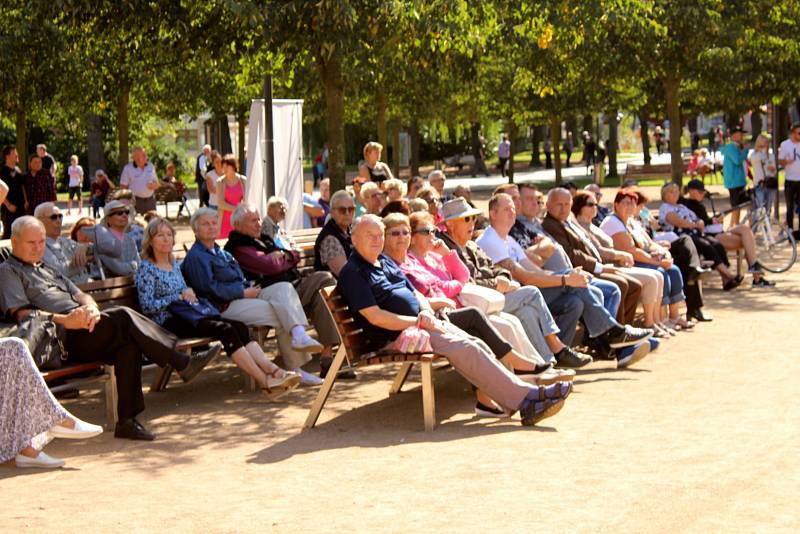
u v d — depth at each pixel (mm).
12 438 7051
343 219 10719
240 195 17094
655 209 29016
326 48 13180
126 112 26250
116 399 8172
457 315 8547
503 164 55594
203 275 9500
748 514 5672
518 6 15672
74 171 35062
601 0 15867
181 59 14766
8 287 8086
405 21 13516
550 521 5637
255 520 5816
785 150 21469
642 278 11719
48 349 7754
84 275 10469
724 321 12828
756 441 7312
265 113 16188
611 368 10352
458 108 43188
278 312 9641
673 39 22438
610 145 50188
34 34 21109
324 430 8086
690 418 8141
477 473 6648
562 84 25672
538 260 10555
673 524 5531
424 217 9383
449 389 9484
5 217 19703
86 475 6922
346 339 8102
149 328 8062
